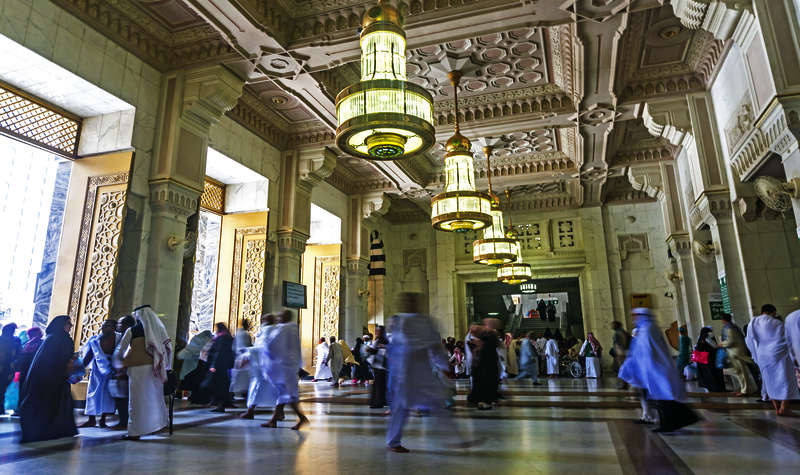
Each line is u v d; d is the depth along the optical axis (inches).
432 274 659.4
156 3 272.5
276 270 405.7
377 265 563.2
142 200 282.2
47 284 281.1
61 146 279.3
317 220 540.7
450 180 293.9
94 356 207.2
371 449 147.7
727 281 311.3
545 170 494.6
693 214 389.1
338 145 186.7
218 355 255.8
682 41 298.0
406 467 123.5
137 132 282.7
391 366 148.6
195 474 118.0
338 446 152.9
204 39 294.0
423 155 490.3
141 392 170.1
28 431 163.5
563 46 294.0
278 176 425.4
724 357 318.3
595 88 322.3
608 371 563.8
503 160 502.3
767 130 225.6
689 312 426.9
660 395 171.0
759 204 285.3
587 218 609.3
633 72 327.6
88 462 132.6
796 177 208.4
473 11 247.0
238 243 402.6
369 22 193.5
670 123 334.6
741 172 281.3
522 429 183.5
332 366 416.8
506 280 493.7
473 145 461.1
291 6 272.2
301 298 412.8
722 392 315.6
